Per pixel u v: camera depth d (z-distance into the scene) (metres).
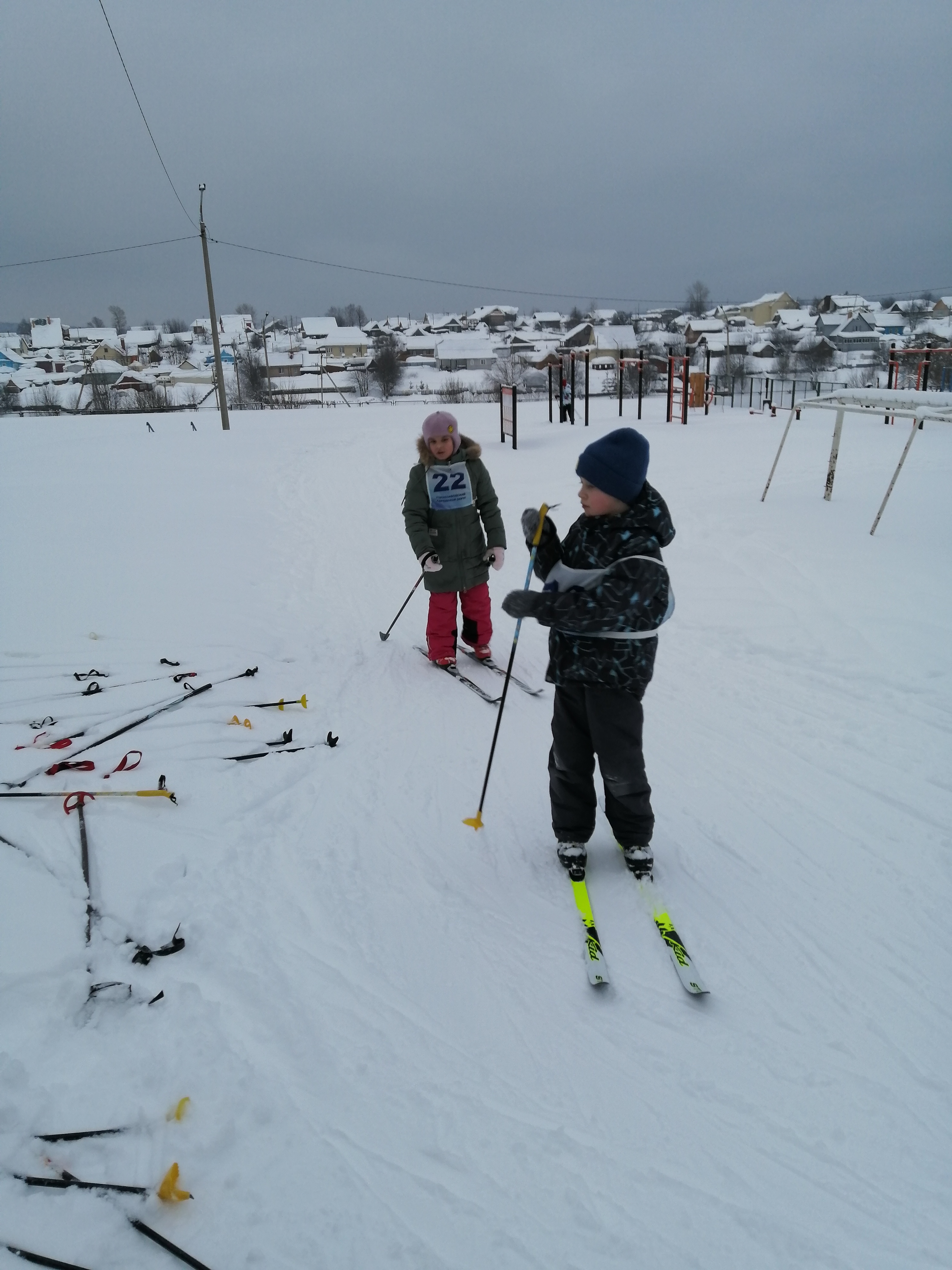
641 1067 2.16
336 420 23.17
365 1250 1.69
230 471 12.72
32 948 2.42
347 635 5.61
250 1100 2.00
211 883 2.82
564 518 9.23
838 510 7.73
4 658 4.75
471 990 2.42
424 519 4.75
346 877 2.93
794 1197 1.82
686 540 7.39
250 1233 1.71
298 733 4.04
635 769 2.73
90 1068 2.05
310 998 2.35
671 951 2.58
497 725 3.12
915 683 4.45
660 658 5.13
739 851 3.11
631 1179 1.86
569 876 2.93
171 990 2.33
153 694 4.31
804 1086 2.10
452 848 3.14
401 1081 2.10
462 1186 1.83
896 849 3.09
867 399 7.52
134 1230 1.70
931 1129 1.98
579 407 25.67
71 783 3.37
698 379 23.08
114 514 9.07
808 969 2.51
